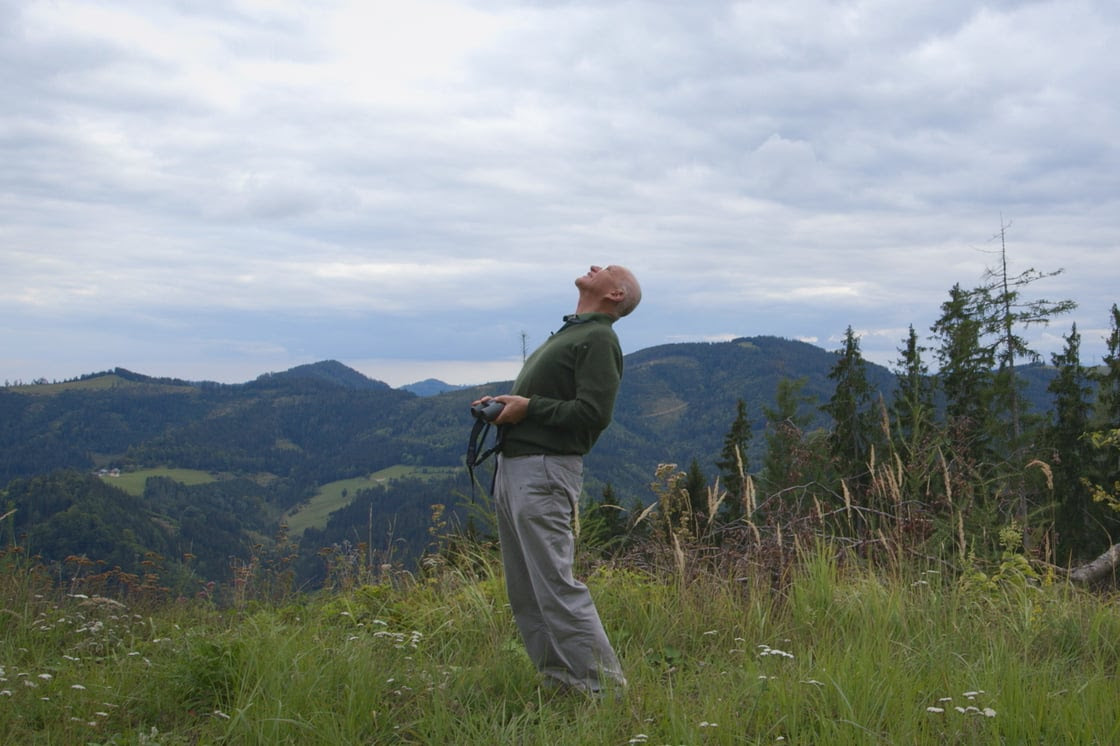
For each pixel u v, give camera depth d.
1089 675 3.66
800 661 3.68
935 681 3.44
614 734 3.04
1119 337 29.88
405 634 4.44
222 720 3.30
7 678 3.74
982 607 4.70
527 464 3.53
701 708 3.20
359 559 5.68
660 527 5.44
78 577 5.54
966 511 5.52
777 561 5.05
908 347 19.80
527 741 3.01
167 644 4.27
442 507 5.89
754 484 5.36
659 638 4.41
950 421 6.02
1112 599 4.96
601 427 3.53
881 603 4.59
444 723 3.19
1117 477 24.81
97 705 3.49
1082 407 28.41
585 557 5.41
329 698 3.41
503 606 4.84
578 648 3.53
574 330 3.64
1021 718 2.95
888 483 5.56
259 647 3.86
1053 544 5.68
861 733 2.89
